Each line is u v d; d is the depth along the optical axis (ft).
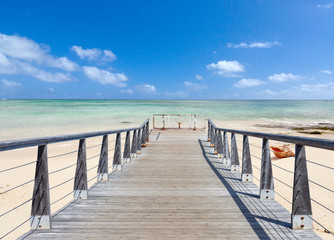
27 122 75.56
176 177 15.52
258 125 72.33
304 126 72.08
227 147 19.80
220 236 7.87
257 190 12.67
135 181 14.56
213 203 10.84
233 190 12.73
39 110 141.79
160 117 95.09
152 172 16.89
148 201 11.11
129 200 11.23
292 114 134.92
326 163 28.58
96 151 37.47
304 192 8.13
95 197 11.61
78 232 8.09
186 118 91.35
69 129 59.67
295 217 8.20
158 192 12.46
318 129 65.67
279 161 30.94
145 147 28.19
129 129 19.45
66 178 24.58
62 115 104.68
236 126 69.10
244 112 144.25
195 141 32.91
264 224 8.69
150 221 8.98
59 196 19.98
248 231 8.19
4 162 31.14
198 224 8.75
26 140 6.76
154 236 7.87
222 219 9.14
